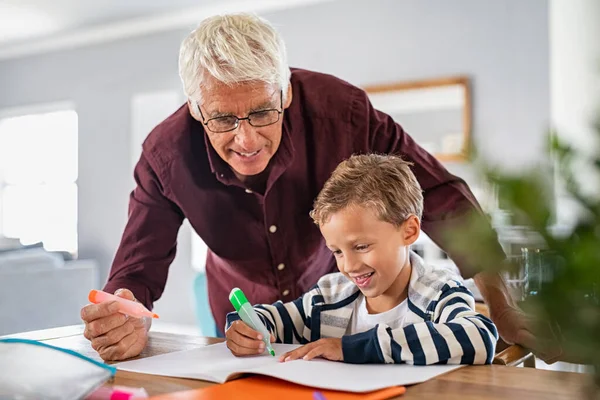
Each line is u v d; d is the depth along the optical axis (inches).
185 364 36.3
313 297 47.7
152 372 34.6
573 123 128.3
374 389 28.9
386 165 43.2
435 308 41.3
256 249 56.2
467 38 155.8
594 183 13.3
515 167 13.2
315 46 177.8
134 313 38.8
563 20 135.6
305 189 53.5
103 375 28.2
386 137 53.5
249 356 38.5
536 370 32.8
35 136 243.4
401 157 52.6
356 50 171.5
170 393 30.1
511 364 37.3
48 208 239.1
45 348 29.4
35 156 243.3
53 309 167.0
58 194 236.8
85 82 224.2
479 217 14.1
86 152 224.5
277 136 45.1
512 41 149.9
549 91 145.0
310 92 52.6
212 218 54.9
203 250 199.8
